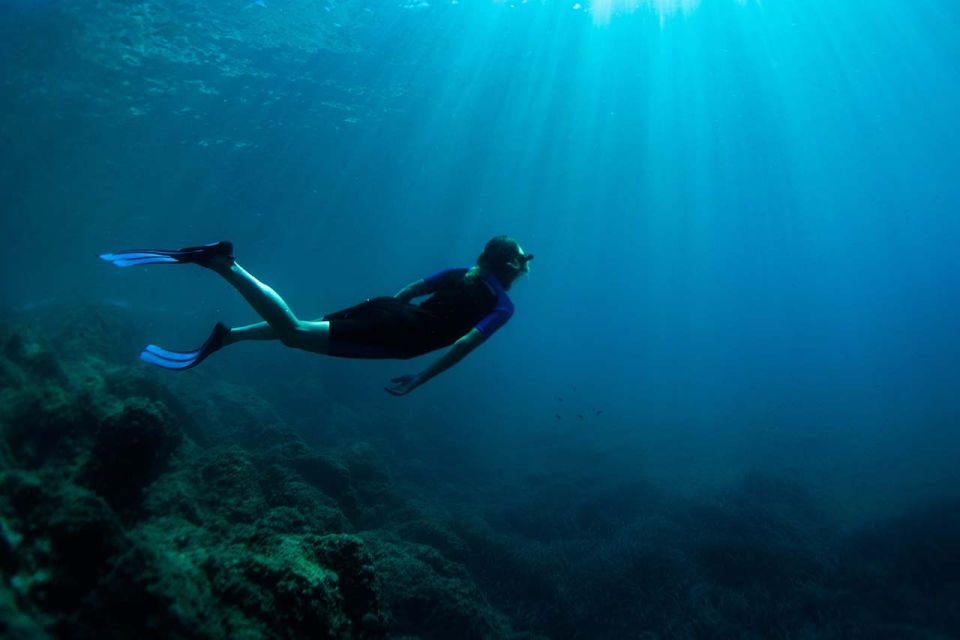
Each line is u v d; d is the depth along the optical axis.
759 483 17.09
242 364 21.19
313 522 6.06
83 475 3.79
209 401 12.41
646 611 9.61
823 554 11.90
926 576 10.54
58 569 2.38
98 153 21.12
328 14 22.81
